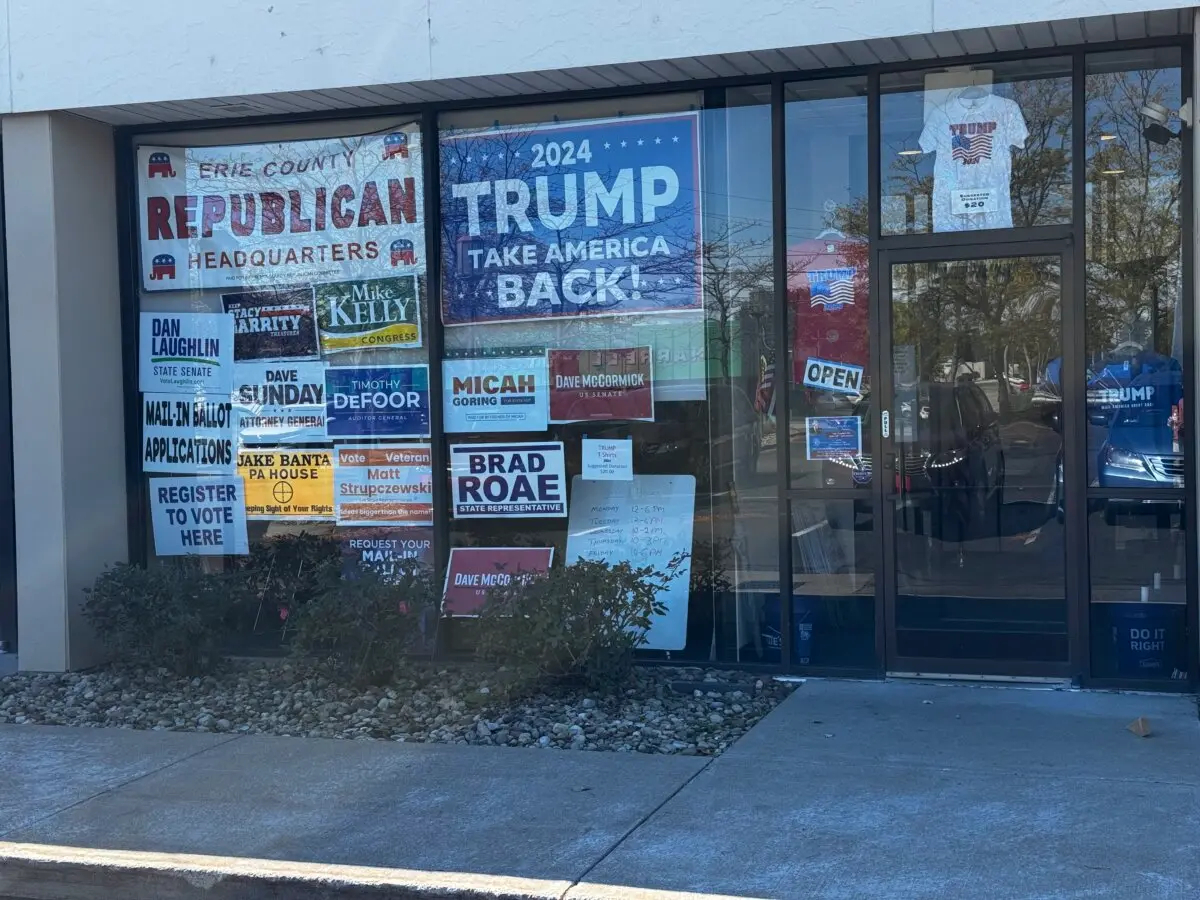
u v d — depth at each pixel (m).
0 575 9.57
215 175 8.99
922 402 7.76
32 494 8.67
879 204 7.77
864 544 7.86
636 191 8.23
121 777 6.34
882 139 7.78
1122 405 7.43
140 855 5.24
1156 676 7.43
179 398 9.12
